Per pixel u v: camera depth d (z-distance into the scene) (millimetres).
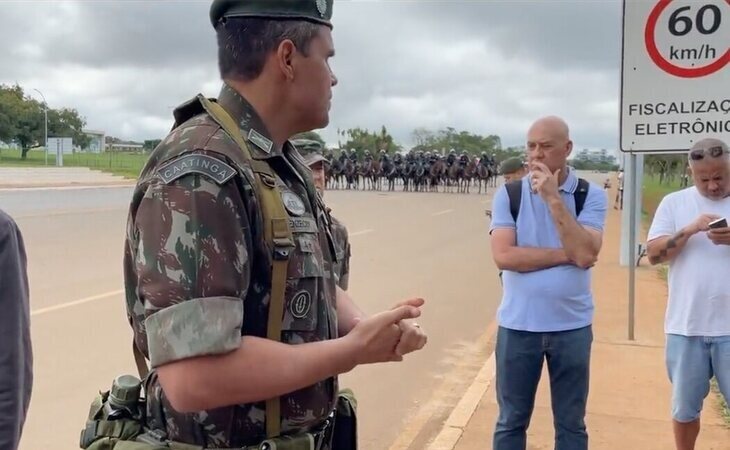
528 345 3332
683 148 5906
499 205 3436
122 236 14719
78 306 7887
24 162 52625
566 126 3373
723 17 5711
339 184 45906
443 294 9375
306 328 1514
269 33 1518
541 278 3291
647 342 6613
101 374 5531
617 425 4539
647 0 5836
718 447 4160
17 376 1619
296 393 1536
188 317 1335
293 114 1578
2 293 1610
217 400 1369
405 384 5707
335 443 1802
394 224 19578
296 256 1492
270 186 1479
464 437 4371
